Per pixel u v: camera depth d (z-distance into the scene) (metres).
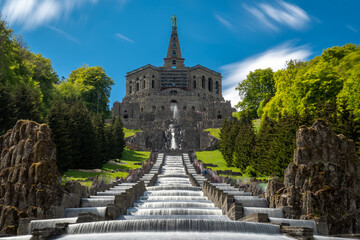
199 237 21.64
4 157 34.09
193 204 37.97
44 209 31.36
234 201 34.91
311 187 34.09
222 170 68.94
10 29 76.19
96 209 31.66
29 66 94.81
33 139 34.12
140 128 131.00
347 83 55.75
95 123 76.31
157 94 176.12
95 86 154.50
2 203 31.36
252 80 139.88
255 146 64.75
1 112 53.31
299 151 36.00
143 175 66.12
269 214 32.22
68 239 21.67
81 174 57.72
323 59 80.56
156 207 37.50
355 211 34.41
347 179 35.38
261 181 49.50
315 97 63.75
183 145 117.12
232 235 22.69
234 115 167.25
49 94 103.75
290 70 89.94
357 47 80.44
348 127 44.94
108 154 78.31
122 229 24.33
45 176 32.69
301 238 22.78
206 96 191.38
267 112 86.69
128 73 198.00
